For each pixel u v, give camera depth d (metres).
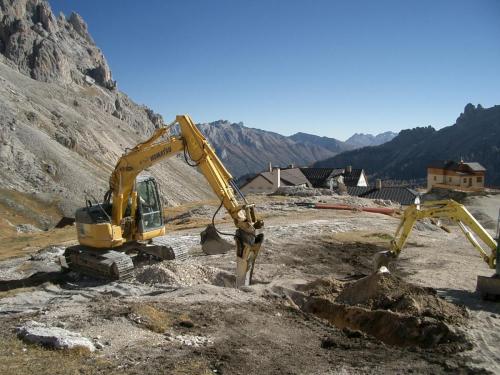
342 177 60.88
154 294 12.73
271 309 11.01
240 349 8.44
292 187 46.25
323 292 12.34
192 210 38.38
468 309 11.35
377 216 30.05
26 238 37.62
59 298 13.05
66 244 26.52
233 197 12.14
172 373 7.15
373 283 11.48
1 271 18.73
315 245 19.98
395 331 9.62
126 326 9.28
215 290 12.23
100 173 124.44
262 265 16.39
